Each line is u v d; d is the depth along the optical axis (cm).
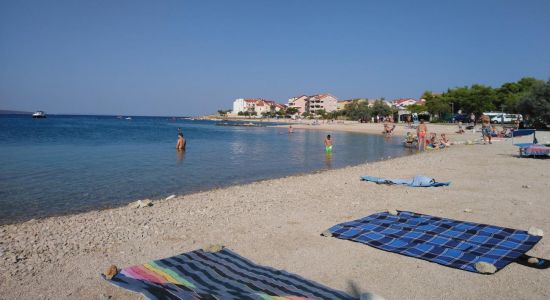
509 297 525
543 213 948
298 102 19288
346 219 931
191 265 617
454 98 9419
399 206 1052
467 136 4603
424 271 611
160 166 2181
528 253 671
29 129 6788
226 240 781
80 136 5125
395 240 745
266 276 572
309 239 780
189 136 5638
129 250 732
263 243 759
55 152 2911
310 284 545
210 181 1722
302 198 1205
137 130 7400
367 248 718
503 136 4038
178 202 1196
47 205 1238
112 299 526
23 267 650
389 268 626
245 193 1330
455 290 547
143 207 1134
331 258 673
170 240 789
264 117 19888
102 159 2478
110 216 1016
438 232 779
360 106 13012
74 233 855
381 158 2736
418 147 3391
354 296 531
